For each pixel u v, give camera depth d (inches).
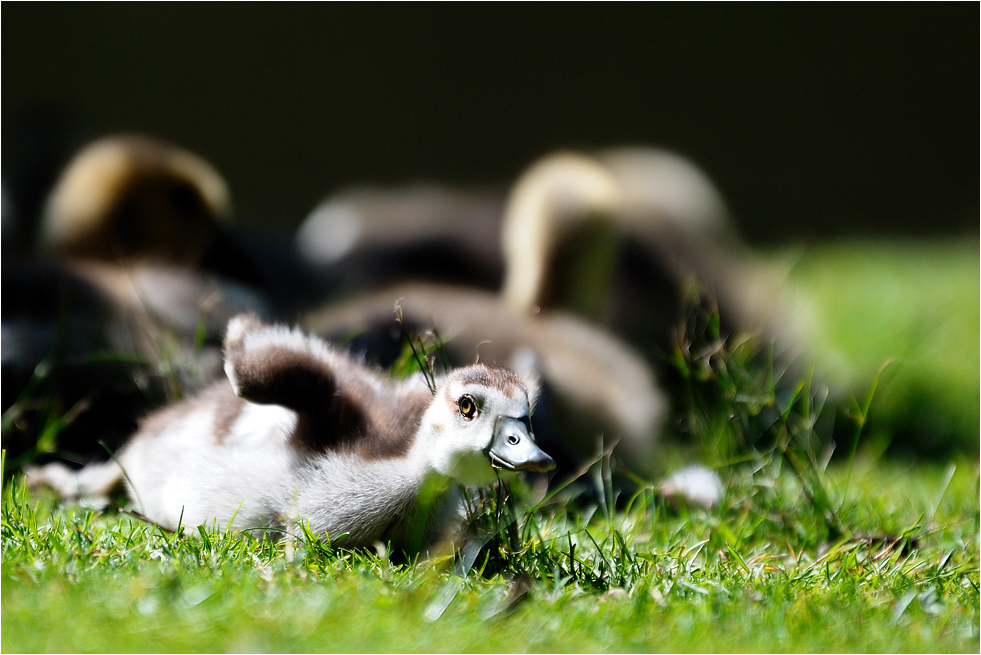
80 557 229.1
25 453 352.2
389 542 262.8
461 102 1403.8
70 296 400.5
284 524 263.3
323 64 1416.1
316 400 270.7
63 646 185.3
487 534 258.1
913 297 740.7
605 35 1443.2
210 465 277.1
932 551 287.9
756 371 451.2
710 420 341.4
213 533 256.8
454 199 747.4
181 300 429.1
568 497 335.6
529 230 514.9
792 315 581.6
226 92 1369.3
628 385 446.9
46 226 538.6
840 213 1230.3
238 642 189.3
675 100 1391.5
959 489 360.8
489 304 487.5
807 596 236.2
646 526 308.0
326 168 1298.0
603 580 241.8
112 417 376.5
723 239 679.1
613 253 524.1
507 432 246.2
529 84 1422.2
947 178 1277.1
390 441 265.6
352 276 668.7
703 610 221.3
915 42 1378.0
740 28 1419.8
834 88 1382.9
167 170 542.3
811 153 1317.7
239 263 561.0
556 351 439.5
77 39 1326.3
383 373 332.2
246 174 1270.9
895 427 529.3
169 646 187.2
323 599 208.5
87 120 1261.1
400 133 1360.7
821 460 418.3
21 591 207.6
